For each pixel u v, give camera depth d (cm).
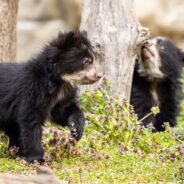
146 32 1428
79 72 1134
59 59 1124
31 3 3272
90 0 1401
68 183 985
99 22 1393
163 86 1650
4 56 1491
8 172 1025
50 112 1157
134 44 1411
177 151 1148
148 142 1229
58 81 1129
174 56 1664
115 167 1088
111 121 1253
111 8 1392
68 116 1167
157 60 1605
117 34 1395
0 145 1220
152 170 1079
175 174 1059
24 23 3250
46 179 862
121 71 1403
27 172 1031
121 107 1279
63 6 3195
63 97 1148
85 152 1170
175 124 1664
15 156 1157
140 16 3011
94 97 1291
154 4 3028
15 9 1500
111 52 1395
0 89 1157
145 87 1633
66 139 1148
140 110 1620
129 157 1148
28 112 1111
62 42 1132
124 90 1414
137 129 1255
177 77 1673
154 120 1628
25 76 1129
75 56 1128
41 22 3262
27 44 3175
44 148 1181
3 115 1157
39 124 1121
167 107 1652
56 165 1080
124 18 1397
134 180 1027
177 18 3019
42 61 1129
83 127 1166
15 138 1180
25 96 1116
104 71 1395
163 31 3033
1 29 1478
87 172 1049
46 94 1117
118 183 1004
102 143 1220
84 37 1145
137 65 1606
